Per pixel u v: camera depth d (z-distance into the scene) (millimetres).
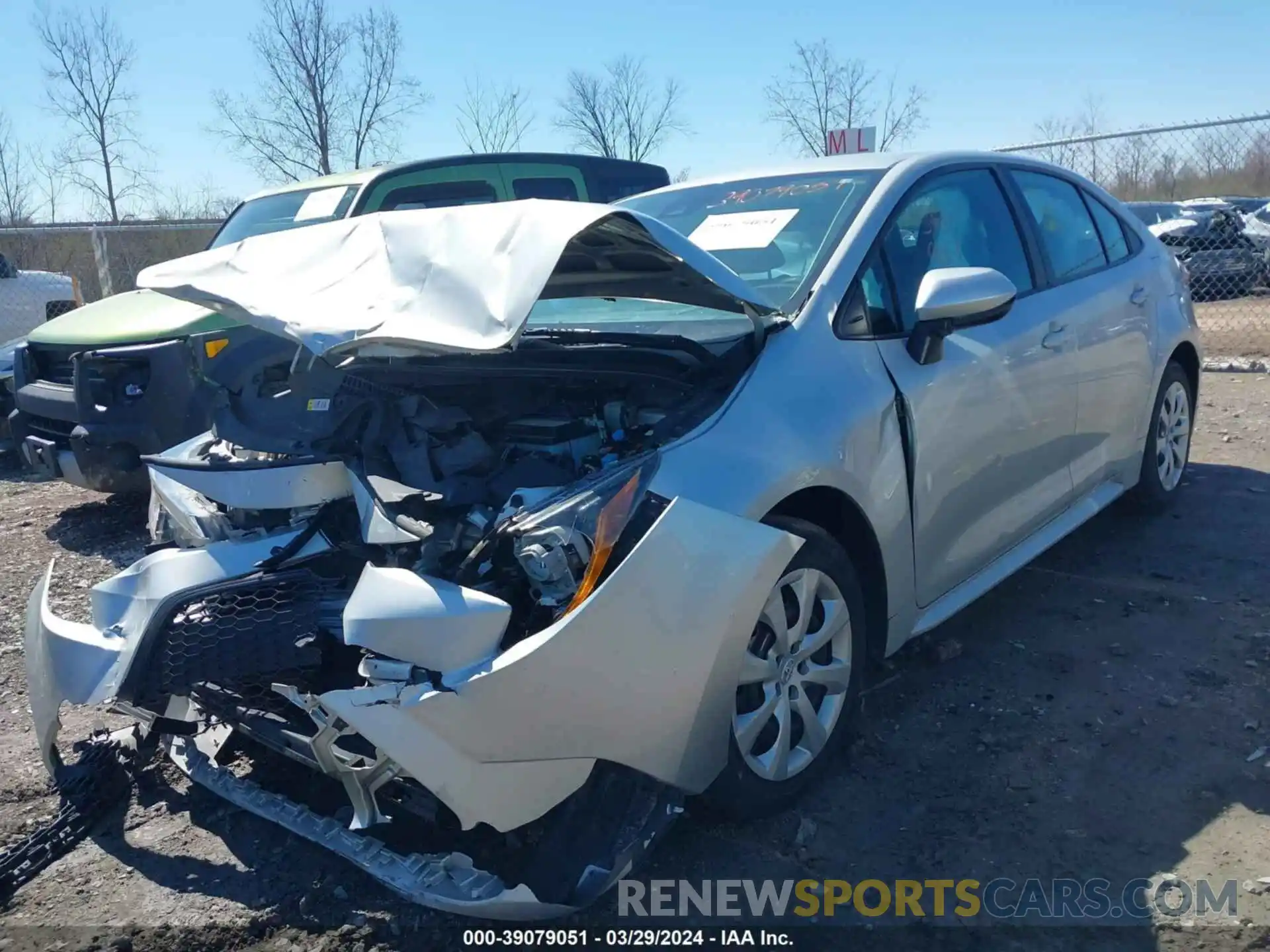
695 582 2537
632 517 2533
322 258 3182
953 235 3844
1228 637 3922
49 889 2895
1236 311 12867
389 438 2969
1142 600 4305
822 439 2975
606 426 3062
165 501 3180
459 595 2402
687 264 2832
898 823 2955
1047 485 4141
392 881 2506
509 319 2541
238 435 3174
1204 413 7688
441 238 2945
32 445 6344
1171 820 2877
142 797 3326
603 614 2398
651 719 2504
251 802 2955
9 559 5820
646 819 2588
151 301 6332
